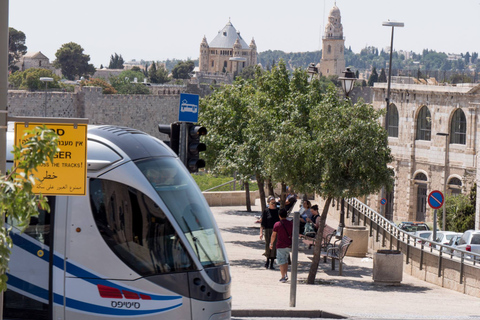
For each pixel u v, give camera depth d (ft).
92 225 33.24
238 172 94.43
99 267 33.12
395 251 71.82
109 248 33.17
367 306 53.78
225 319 35.17
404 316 49.14
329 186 65.92
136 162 34.37
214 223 36.70
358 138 65.41
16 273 33.63
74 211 33.32
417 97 266.77
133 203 33.50
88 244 33.19
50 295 33.32
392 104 279.49
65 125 31.53
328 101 70.95
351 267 81.97
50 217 33.45
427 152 264.11
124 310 33.06
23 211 21.08
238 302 50.60
